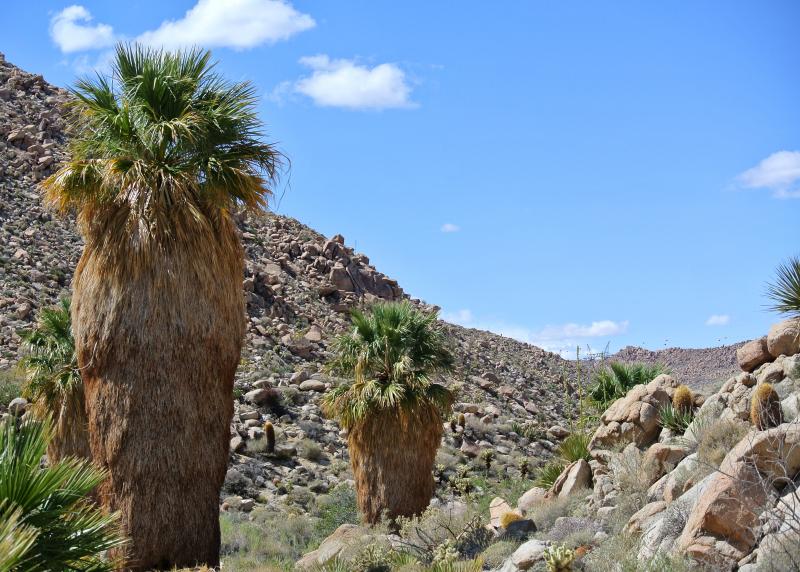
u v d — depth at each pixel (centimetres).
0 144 6681
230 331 1341
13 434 688
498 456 4219
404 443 2072
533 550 1050
